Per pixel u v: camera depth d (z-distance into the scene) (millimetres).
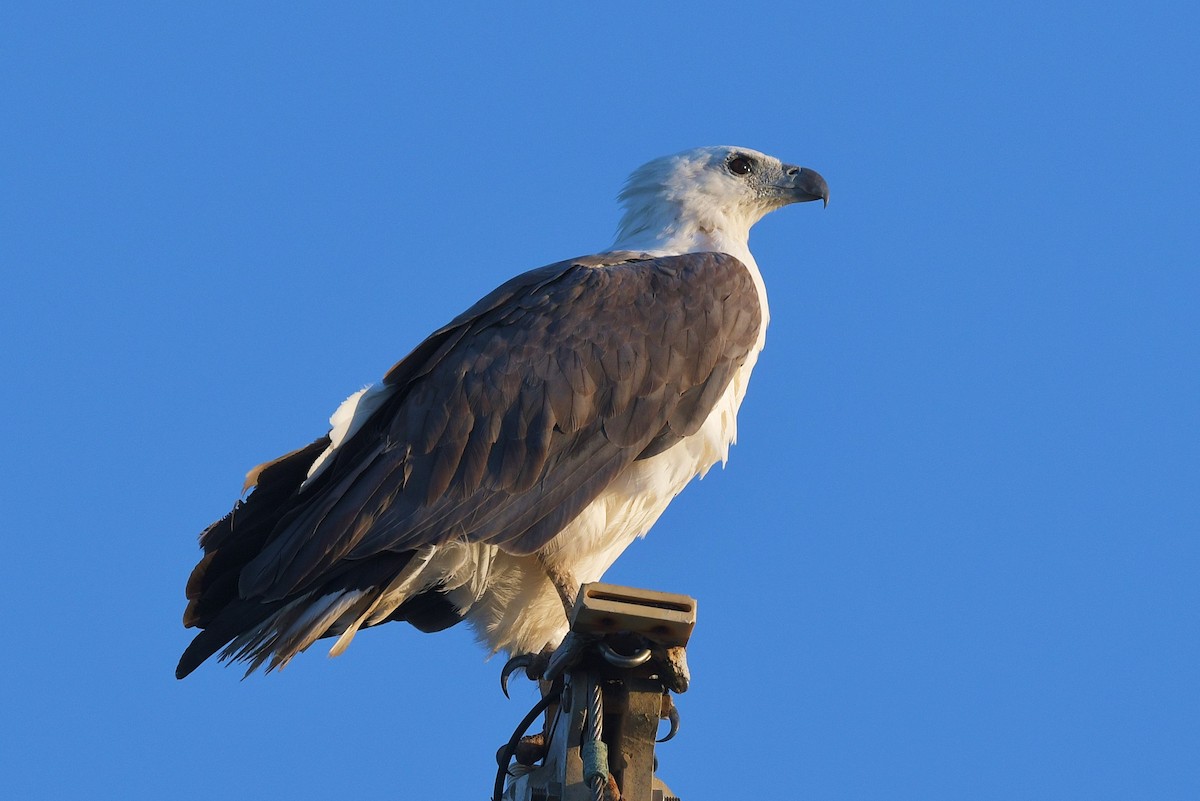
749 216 15406
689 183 15156
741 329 13312
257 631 12109
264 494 12477
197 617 12266
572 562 12742
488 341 12836
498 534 12180
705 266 13562
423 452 12344
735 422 13562
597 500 12727
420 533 12094
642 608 9086
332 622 11953
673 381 12875
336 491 12227
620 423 12656
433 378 12727
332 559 11922
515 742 10297
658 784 9539
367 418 12664
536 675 12250
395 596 12500
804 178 15281
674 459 12961
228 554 12305
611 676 9484
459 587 12875
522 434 12422
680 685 9406
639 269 13461
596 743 9172
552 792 9602
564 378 12609
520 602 13016
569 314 12953
